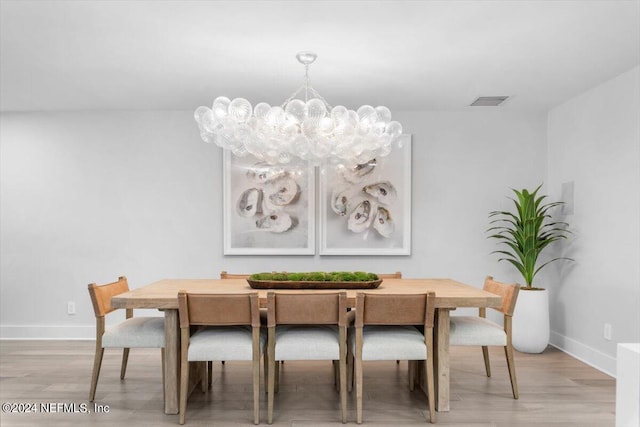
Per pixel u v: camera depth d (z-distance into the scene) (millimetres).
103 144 5539
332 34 3342
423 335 3447
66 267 5527
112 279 5523
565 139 5137
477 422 3227
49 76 4277
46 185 5535
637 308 3959
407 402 3598
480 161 5531
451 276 5527
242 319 3268
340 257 5535
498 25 3205
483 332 3656
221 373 4301
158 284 4078
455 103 5184
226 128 3564
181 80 4383
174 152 5535
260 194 5508
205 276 5527
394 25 3201
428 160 5531
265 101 5055
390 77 4293
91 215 5523
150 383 3994
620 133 4195
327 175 5500
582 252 4781
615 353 4234
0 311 5531
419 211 5535
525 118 5531
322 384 4008
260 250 5496
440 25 3203
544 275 5477
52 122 5531
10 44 3537
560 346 5168
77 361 4621
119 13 3029
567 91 4734
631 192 4047
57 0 2865
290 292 3631
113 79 4367
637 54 3713
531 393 3783
